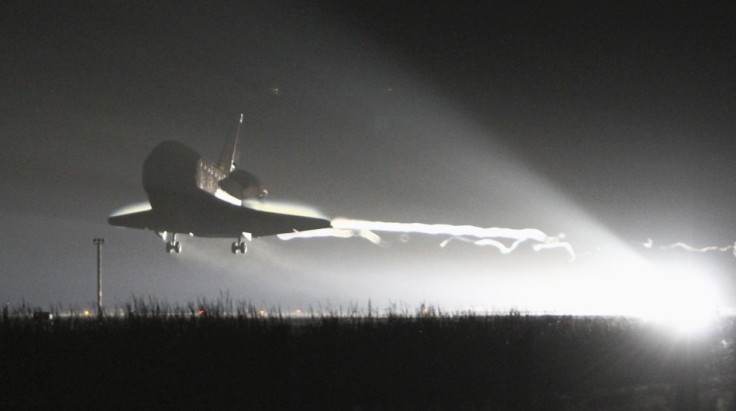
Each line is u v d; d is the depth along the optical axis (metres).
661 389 18.47
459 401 16.72
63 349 17.70
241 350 18.44
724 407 15.55
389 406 16.02
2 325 18.88
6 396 15.04
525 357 20.80
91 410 14.61
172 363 17.41
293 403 15.91
